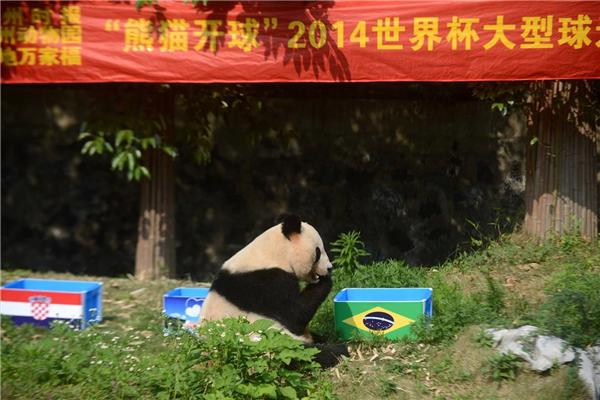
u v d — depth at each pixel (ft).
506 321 20.66
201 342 18.88
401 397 18.66
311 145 34.42
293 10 25.75
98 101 28.27
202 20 26.14
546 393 18.30
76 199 37.17
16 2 26.94
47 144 37.27
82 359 19.52
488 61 25.00
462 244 32.22
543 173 27.02
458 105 32.86
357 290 22.66
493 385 18.81
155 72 26.48
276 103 34.32
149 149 29.17
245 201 35.19
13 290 22.97
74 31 26.76
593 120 26.53
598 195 30.58
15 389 18.57
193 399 17.87
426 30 25.17
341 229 34.17
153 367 19.33
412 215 33.47
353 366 19.93
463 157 32.86
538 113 27.07
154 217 29.27
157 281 28.76
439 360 19.89
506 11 24.77
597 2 24.50
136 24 26.43
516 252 26.37
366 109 33.83
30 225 37.52
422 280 25.26
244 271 19.75
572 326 19.47
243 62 26.12
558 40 24.70
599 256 25.22
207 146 29.45
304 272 19.75
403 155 33.55
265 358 18.25
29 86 36.96
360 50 25.52
